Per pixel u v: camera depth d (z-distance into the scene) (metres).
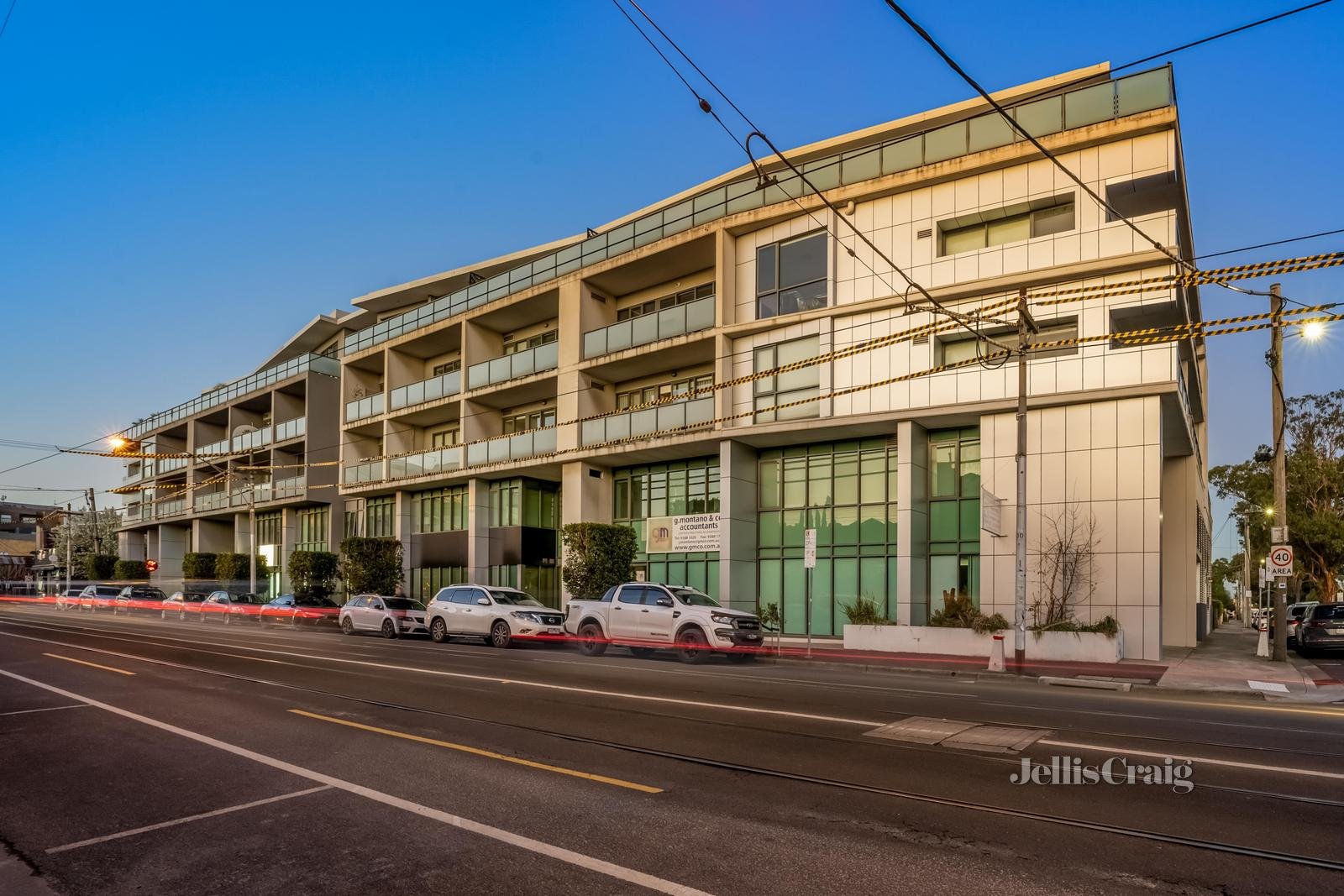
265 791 7.22
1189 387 28.52
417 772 7.84
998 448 21.88
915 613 22.95
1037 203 21.73
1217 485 57.72
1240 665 19.11
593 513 30.58
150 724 10.34
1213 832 6.01
